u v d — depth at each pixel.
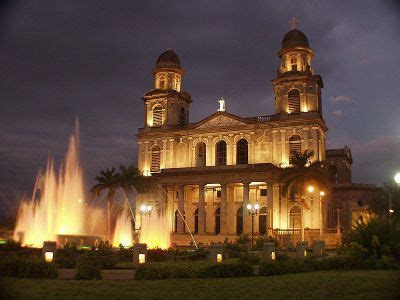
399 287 19.20
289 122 73.44
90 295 17.92
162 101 84.38
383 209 70.81
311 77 74.50
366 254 27.44
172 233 72.69
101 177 74.00
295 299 17.20
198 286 20.39
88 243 51.25
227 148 77.44
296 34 78.44
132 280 22.92
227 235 67.62
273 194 70.31
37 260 24.50
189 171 73.12
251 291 19.03
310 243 61.88
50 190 70.12
